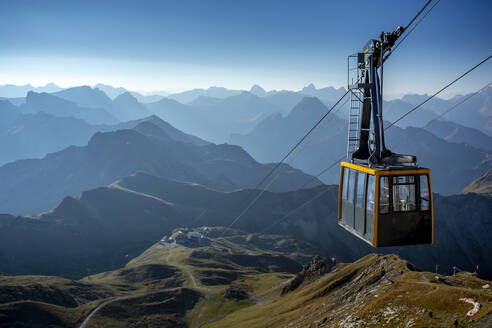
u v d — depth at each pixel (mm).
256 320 124125
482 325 23812
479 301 27875
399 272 85125
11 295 174750
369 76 22172
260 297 179625
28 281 196500
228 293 187250
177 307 180750
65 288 194625
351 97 23469
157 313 174250
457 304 28938
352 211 22891
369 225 20656
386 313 34312
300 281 168250
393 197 19812
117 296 194375
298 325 91188
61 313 163750
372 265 104500
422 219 19969
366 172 20875
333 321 65812
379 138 21422
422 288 35938
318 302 107500
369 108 23094
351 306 68312
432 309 30328
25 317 154500
